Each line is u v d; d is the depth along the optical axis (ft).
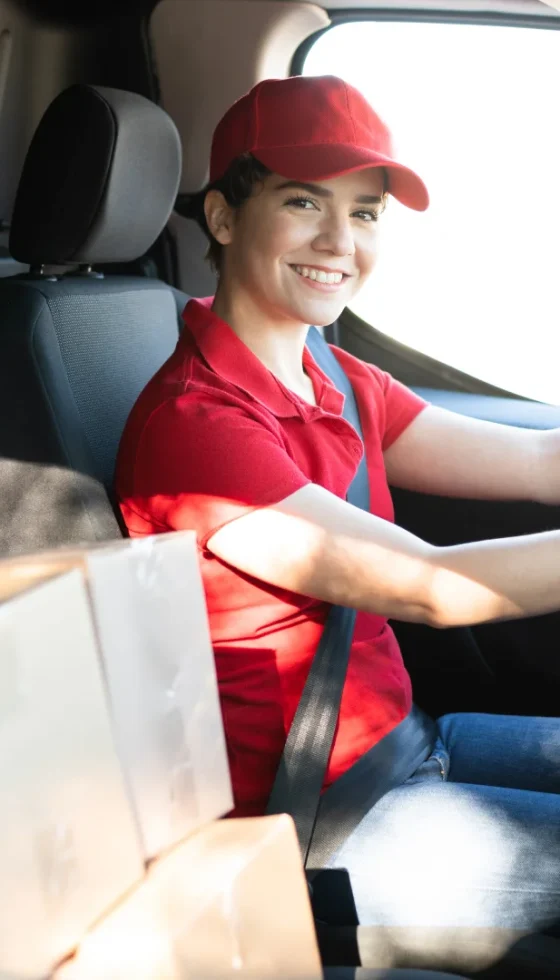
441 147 7.25
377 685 4.76
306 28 6.75
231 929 2.82
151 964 2.59
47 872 2.53
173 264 7.29
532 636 6.13
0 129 6.76
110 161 5.21
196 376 4.71
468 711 6.41
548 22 6.36
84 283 5.40
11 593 2.79
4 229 6.84
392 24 6.75
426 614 4.21
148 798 2.97
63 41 6.99
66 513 4.66
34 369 4.72
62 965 2.61
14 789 2.43
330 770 4.45
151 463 4.51
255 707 4.50
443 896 4.15
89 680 2.70
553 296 7.40
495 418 6.54
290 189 4.76
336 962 4.23
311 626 4.59
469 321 7.39
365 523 4.26
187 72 6.89
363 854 4.28
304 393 5.20
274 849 3.07
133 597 2.94
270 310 4.99
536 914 4.08
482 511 6.28
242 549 4.32
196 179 7.06
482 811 4.35
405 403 5.92
